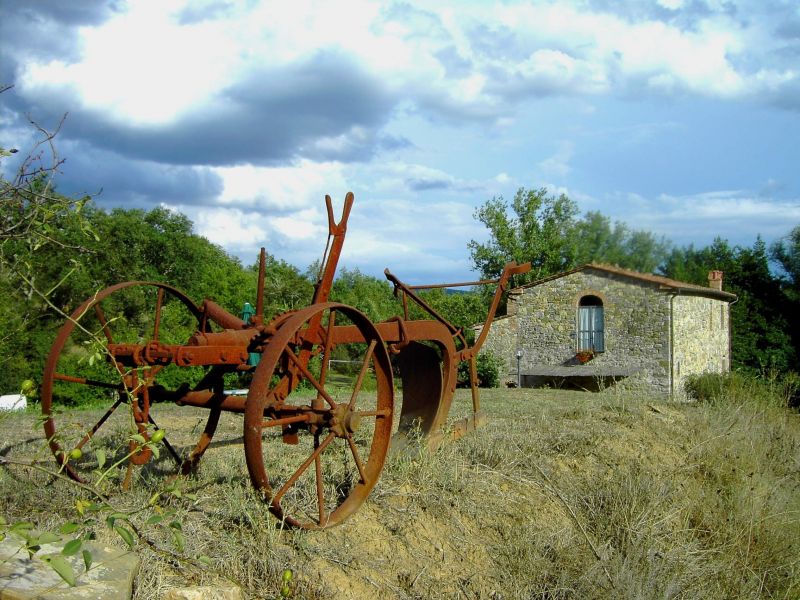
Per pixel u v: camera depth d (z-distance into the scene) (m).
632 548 5.07
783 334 30.20
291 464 5.35
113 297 17.72
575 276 23.88
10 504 4.08
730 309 30.33
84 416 8.02
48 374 4.28
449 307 31.52
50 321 15.36
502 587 4.35
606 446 7.25
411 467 5.38
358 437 6.51
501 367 24.28
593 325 23.64
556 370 23.75
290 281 25.58
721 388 11.85
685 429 8.81
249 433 3.65
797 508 6.96
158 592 3.25
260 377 3.69
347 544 4.20
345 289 33.28
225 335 4.31
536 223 34.78
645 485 6.09
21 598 2.75
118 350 4.21
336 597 3.72
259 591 3.59
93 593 2.91
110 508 3.03
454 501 5.05
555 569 4.68
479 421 7.41
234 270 35.38
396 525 4.54
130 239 30.16
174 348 4.05
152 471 4.97
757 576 5.42
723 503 6.61
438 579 4.21
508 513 5.17
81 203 3.43
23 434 6.44
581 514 5.48
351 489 4.76
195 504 4.26
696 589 5.09
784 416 10.37
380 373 4.64
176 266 31.97
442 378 6.60
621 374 22.83
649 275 22.70
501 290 7.48
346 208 4.74
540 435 7.28
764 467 8.02
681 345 23.11
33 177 3.41
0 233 3.36
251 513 4.04
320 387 4.26
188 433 7.04
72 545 2.56
